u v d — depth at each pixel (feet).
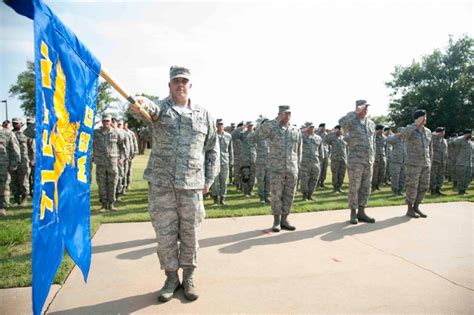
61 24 6.18
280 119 17.76
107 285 10.85
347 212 22.56
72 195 7.08
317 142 28.91
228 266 12.60
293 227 17.92
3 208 22.53
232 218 20.63
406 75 112.68
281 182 17.44
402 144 31.71
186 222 10.00
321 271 12.23
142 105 8.68
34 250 5.26
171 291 10.01
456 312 9.34
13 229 16.61
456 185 38.83
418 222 19.83
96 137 23.62
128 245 14.98
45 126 5.67
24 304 9.38
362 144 19.10
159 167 9.82
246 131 32.48
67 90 6.50
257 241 15.80
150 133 10.71
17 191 26.71
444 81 106.22
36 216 5.29
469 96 101.09
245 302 9.79
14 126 27.25
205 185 10.80
